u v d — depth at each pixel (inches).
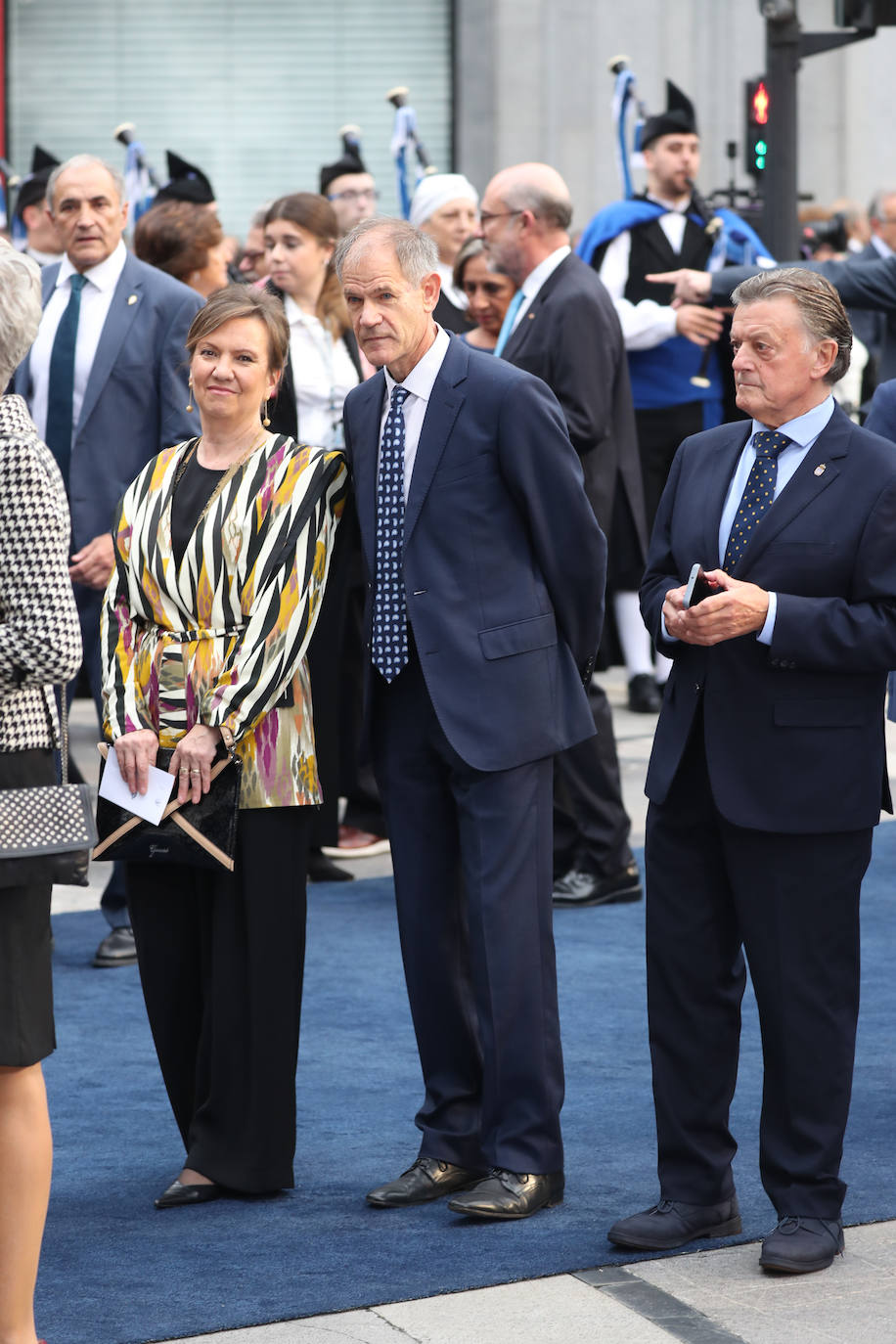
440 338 498.3
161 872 510.3
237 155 1911.9
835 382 460.4
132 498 515.2
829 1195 459.5
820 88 1850.4
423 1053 514.0
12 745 394.6
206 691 493.7
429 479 490.9
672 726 468.1
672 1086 472.1
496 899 489.1
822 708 450.9
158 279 731.4
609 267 1085.8
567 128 1784.0
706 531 465.1
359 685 885.8
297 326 834.8
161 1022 518.3
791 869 452.4
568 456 493.4
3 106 1899.6
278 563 494.3
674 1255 464.1
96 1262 462.3
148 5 1894.7
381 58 1887.3
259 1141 503.2
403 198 1309.1
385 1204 497.4
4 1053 391.2
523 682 491.8
